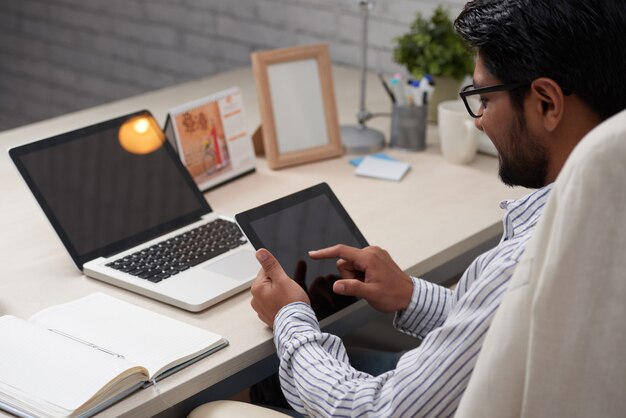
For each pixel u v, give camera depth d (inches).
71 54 163.9
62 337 47.2
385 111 94.0
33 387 43.3
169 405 45.2
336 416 44.4
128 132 66.0
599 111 41.8
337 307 55.4
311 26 122.3
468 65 86.9
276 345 49.2
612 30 40.4
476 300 41.9
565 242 31.9
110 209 61.4
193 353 47.4
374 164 77.9
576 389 32.4
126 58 154.1
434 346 42.6
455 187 73.5
